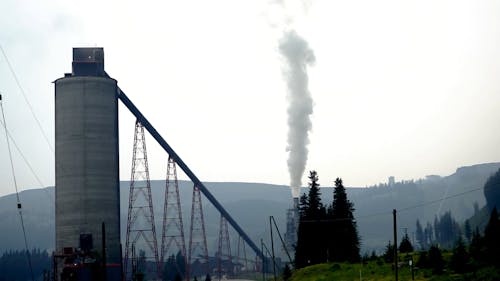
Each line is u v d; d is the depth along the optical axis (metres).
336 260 119.31
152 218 142.75
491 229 74.44
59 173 121.69
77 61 126.44
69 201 119.44
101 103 123.06
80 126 121.31
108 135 123.31
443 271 74.00
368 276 82.94
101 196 120.19
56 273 105.94
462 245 76.75
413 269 76.69
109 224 120.38
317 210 125.75
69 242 118.19
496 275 64.19
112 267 114.94
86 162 120.25
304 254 123.38
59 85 123.69
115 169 124.06
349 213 123.75
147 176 142.38
